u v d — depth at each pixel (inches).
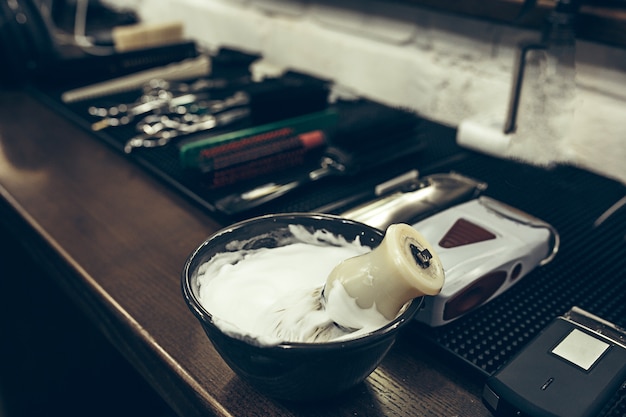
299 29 52.8
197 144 32.1
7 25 47.3
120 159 36.5
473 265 22.1
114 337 23.8
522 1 34.2
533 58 32.9
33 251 29.6
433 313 20.8
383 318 17.4
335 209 30.0
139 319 22.6
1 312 45.9
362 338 15.9
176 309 23.3
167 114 41.5
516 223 25.4
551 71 33.0
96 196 32.0
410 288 16.6
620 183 35.1
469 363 20.1
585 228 29.6
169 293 24.2
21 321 46.0
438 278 17.1
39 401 47.8
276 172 33.3
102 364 44.0
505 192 32.7
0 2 47.0
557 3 31.0
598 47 34.2
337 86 46.8
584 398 17.2
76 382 45.9
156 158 35.4
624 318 22.6
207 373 20.1
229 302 19.1
